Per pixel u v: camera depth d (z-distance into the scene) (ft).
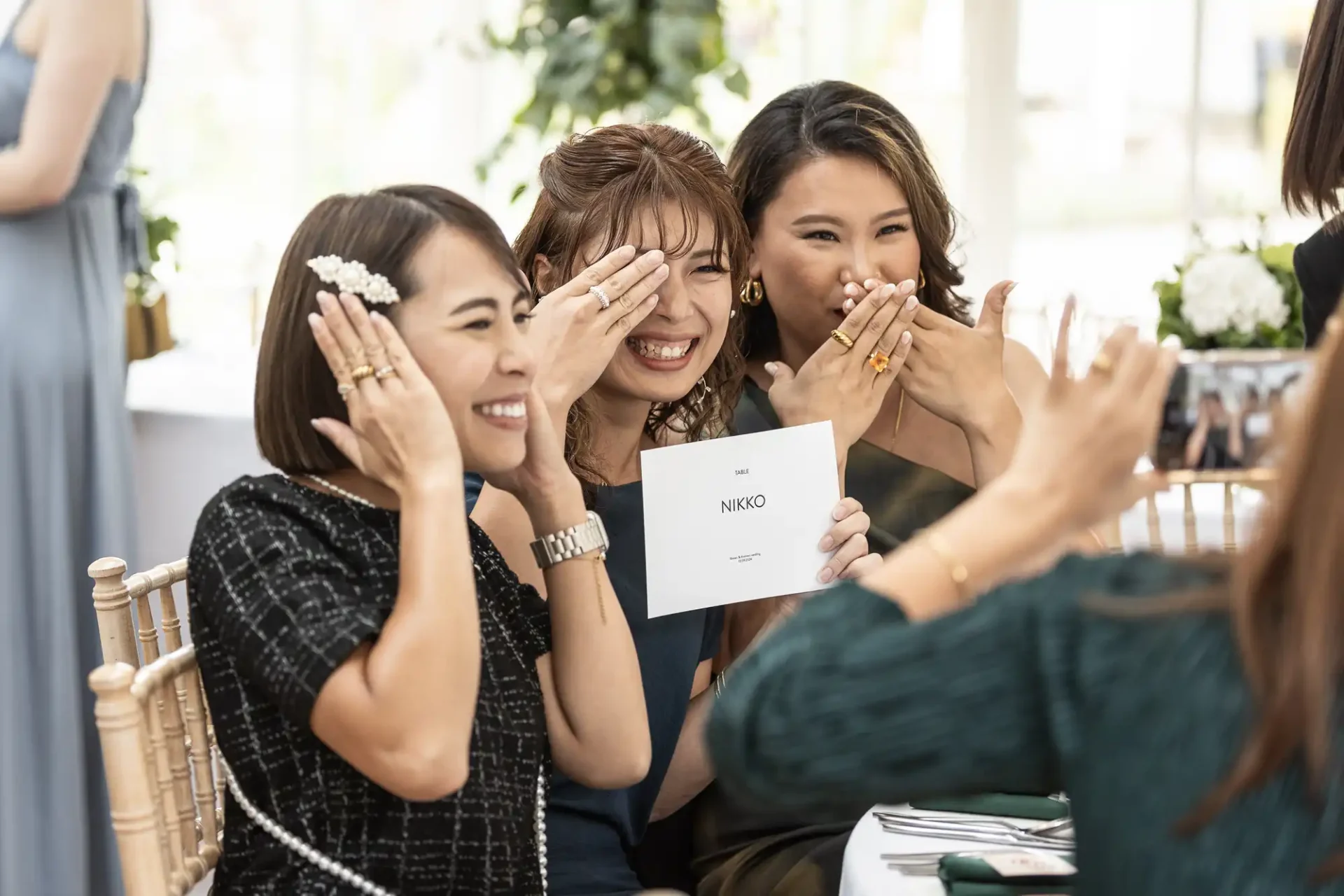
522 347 4.81
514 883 4.83
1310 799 2.68
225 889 4.58
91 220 9.88
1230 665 2.84
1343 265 7.39
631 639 5.46
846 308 6.72
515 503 6.05
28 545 9.64
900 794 3.08
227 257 13.26
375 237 4.62
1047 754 3.03
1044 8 11.64
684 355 6.28
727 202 6.28
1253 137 11.25
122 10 9.35
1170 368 3.30
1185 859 2.78
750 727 3.13
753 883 5.98
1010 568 3.28
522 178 13.14
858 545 6.06
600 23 11.46
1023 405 7.86
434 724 4.22
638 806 6.32
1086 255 11.86
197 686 5.54
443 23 13.08
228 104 13.17
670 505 6.02
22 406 9.52
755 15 12.38
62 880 9.86
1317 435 2.73
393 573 4.65
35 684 9.72
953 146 12.14
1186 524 8.67
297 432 4.68
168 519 10.63
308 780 4.48
